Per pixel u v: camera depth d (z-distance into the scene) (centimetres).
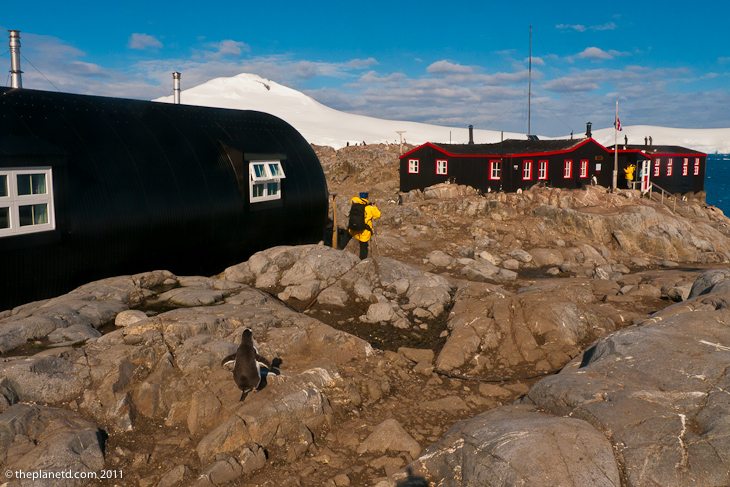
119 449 649
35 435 636
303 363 870
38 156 985
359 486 615
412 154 3684
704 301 969
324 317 1147
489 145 3778
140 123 1288
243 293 1110
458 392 859
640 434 563
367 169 4562
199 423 691
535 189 3098
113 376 738
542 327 1032
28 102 1091
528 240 2436
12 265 956
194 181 1309
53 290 1036
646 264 2248
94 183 1102
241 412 677
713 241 2683
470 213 2738
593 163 3462
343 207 2708
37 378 707
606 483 512
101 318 934
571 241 2430
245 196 1431
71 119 1141
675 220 2631
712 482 512
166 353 798
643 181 3641
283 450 666
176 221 1248
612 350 773
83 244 1070
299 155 1692
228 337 891
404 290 1269
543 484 513
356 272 1305
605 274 1850
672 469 524
